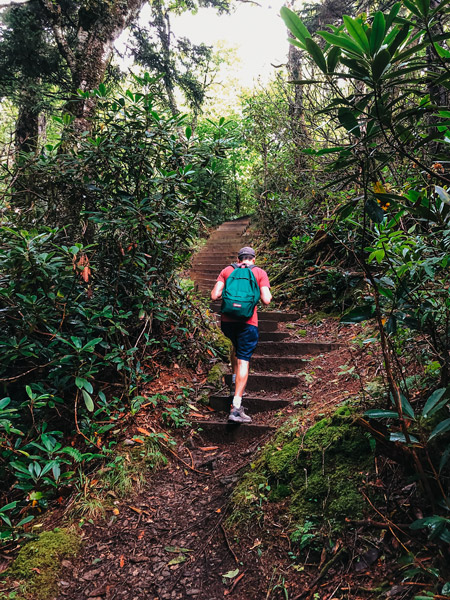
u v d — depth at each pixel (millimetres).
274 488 2715
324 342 5059
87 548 2631
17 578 2359
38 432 3127
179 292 4820
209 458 3463
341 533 2229
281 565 2262
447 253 2117
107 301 3902
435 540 1902
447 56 1510
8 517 2795
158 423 3760
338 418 2811
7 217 3924
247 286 3854
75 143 4461
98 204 4215
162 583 2350
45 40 8375
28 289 3410
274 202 9156
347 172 6199
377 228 2352
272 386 4332
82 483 3010
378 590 1895
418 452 2107
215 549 2518
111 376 3988
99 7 6211
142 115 4051
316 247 7012
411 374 2826
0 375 3629
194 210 4395
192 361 4691
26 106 8312
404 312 2057
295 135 8516
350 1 9922
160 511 2908
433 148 4047
